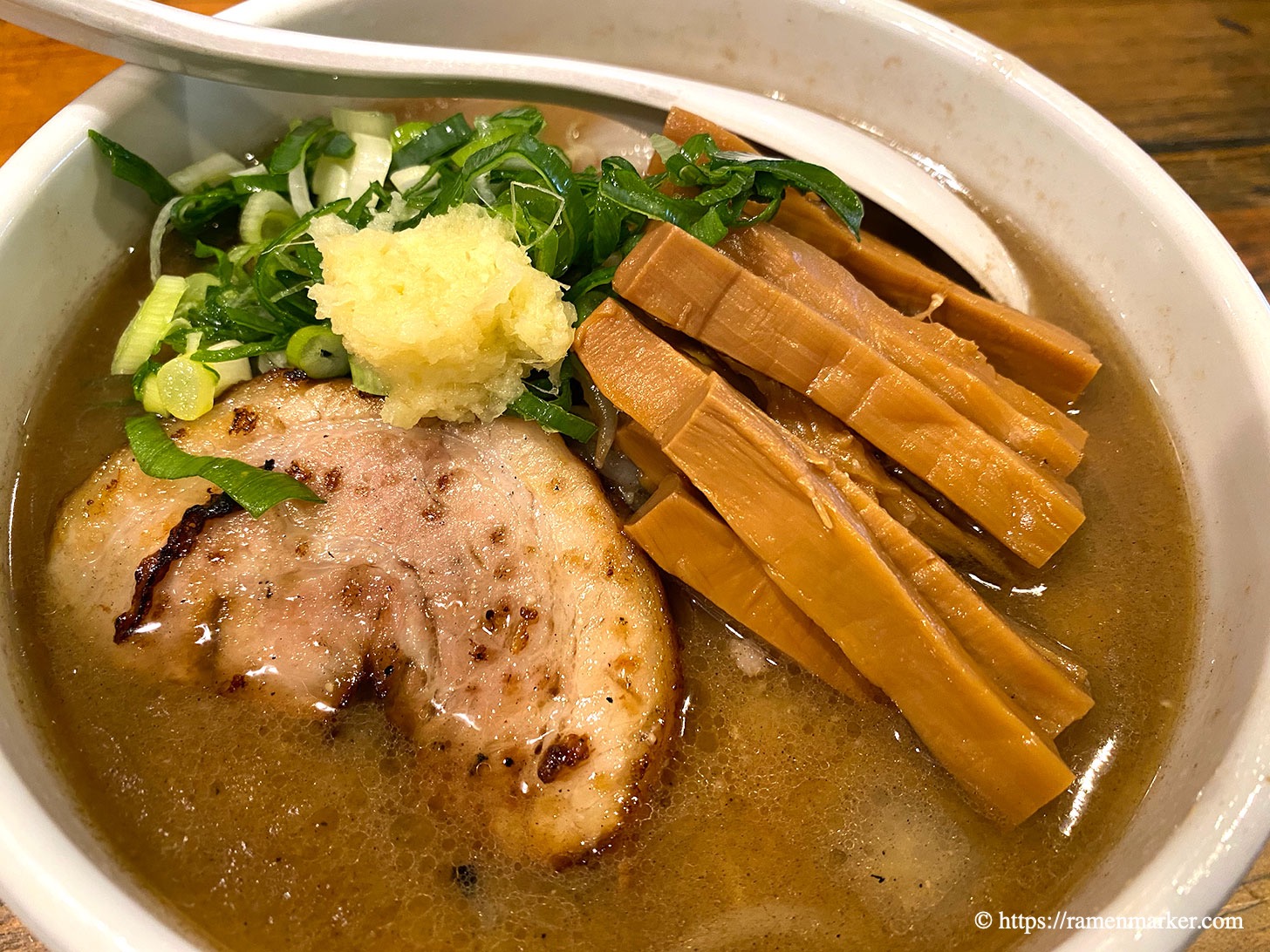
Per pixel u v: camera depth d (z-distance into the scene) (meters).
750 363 0.15
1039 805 0.13
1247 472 0.15
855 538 0.13
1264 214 0.21
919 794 0.14
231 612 0.15
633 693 0.14
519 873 0.14
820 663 0.15
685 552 0.14
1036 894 0.13
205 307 0.16
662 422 0.14
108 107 0.16
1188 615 0.15
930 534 0.15
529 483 0.15
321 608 0.15
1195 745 0.13
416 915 0.13
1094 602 0.16
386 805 0.14
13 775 0.11
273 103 0.18
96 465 0.16
